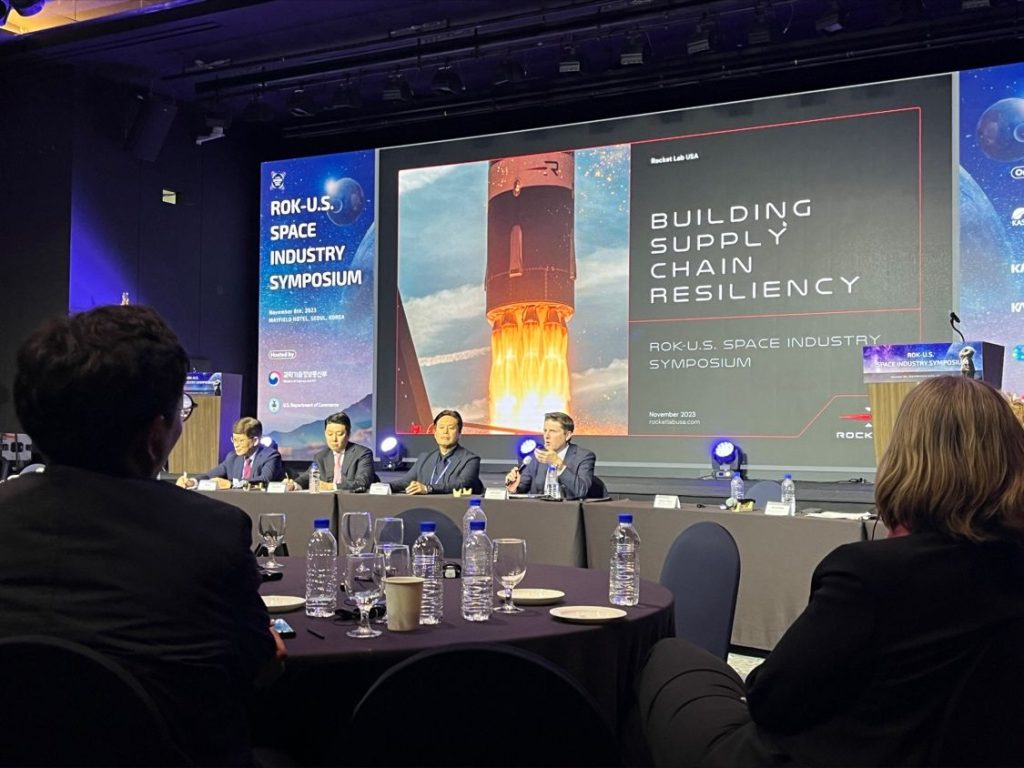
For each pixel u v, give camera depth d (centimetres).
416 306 755
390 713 111
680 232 680
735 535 419
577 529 448
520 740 111
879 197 624
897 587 128
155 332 141
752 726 144
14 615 125
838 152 637
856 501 600
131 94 736
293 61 696
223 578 133
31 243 710
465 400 736
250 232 827
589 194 707
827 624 130
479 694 110
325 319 785
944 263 605
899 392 436
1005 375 587
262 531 275
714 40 593
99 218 716
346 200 782
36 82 714
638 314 689
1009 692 126
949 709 126
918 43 602
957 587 127
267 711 188
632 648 207
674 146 684
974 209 598
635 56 615
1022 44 604
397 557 223
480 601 221
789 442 643
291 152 830
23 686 114
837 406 631
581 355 704
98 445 136
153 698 124
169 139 765
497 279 730
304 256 795
